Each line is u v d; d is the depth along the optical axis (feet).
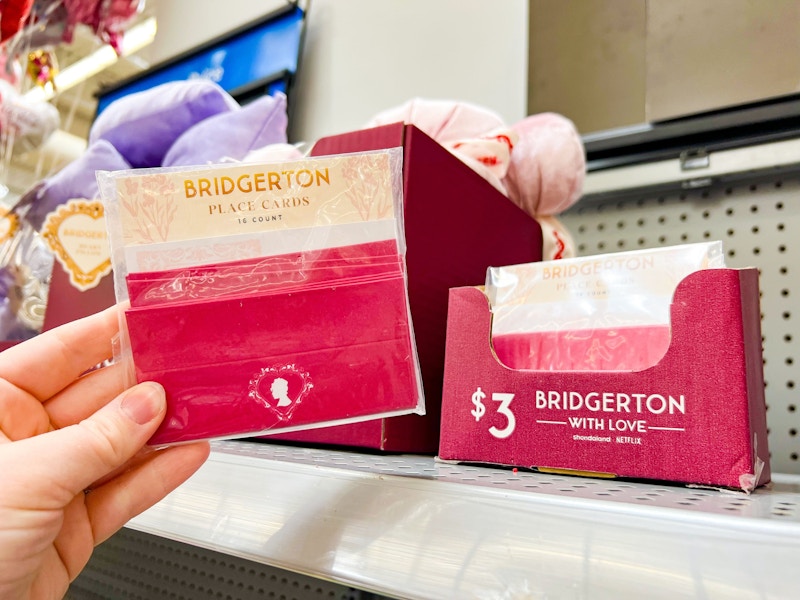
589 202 3.16
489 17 4.19
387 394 1.36
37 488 1.22
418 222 1.98
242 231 1.38
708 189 2.84
